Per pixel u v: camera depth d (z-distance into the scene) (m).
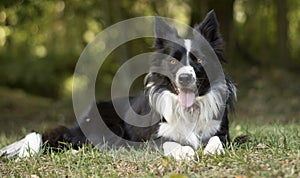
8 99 18.30
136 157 6.45
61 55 20.80
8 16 17.77
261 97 17.25
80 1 19.02
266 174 5.04
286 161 5.52
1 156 6.97
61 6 19.22
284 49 20.05
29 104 18.11
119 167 6.06
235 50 20.94
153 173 5.55
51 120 15.45
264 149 6.47
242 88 18.48
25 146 7.31
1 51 20.52
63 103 17.31
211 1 19.17
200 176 5.25
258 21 22.03
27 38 20.61
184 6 20.09
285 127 9.22
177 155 6.13
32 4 16.58
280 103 16.52
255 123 11.73
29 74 20.22
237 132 8.95
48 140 7.63
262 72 19.88
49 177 5.80
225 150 6.20
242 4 21.52
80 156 6.57
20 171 6.20
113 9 17.36
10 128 13.21
